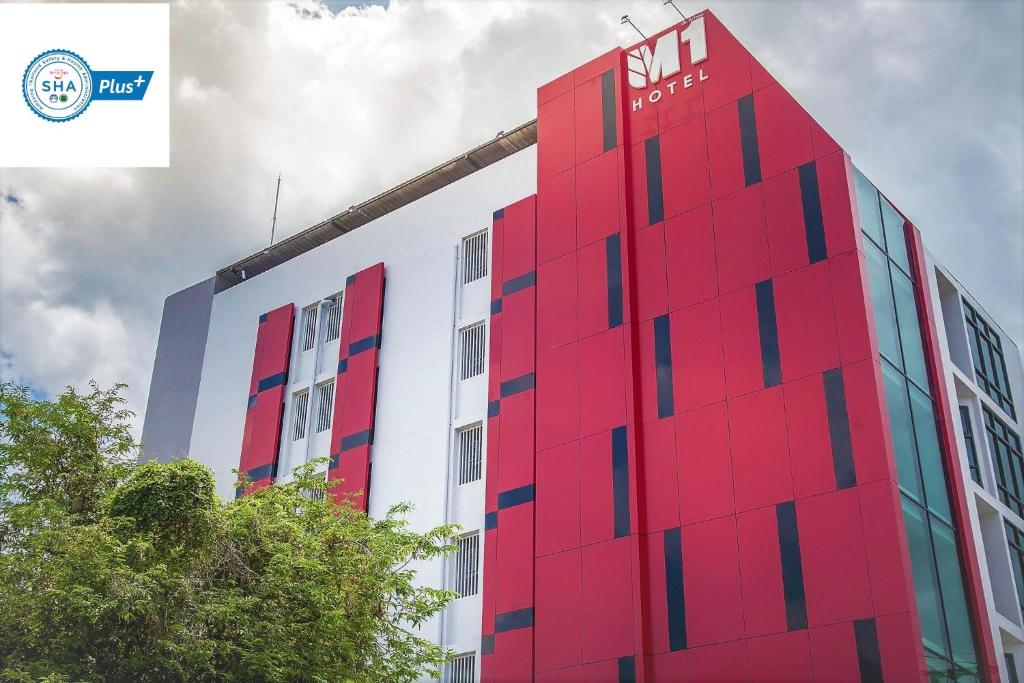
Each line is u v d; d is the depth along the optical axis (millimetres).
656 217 40594
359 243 51844
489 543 39719
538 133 46250
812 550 32406
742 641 32688
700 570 34344
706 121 40875
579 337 40500
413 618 30250
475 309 45562
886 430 32656
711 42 42219
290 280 54406
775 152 38562
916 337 38062
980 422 41406
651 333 38781
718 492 34969
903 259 39500
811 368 34625
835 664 30828
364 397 46938
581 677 35250
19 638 23359
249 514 27594
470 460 42844
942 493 35438
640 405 38031
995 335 47781
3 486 26578
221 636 25734
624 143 42719
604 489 37312
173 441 54844
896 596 30453
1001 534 39531
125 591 23469
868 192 38625
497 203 46688
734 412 35688
